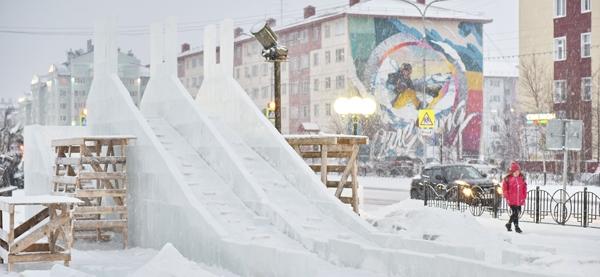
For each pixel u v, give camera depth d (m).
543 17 64.00
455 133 86.75
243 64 103.88
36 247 16.58
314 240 16.41
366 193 41.03
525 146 63.78
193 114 21.09
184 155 20.53
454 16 87.19
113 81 21.89
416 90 85.19
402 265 13.95
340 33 85.38
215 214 17.95
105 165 21.22
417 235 17.53
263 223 17.86
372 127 78.00
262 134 20.94
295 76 92.69
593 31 60.03
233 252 15.45
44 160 23.91
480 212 26.44
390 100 84.56
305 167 19.48
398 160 75.38
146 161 19.53
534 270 11.55
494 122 99.25
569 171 52.47
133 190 20.23
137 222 19.95
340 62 85.50
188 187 17.84
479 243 16.86
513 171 21.36
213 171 19.97
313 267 13.15
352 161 21.12
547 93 62.84
